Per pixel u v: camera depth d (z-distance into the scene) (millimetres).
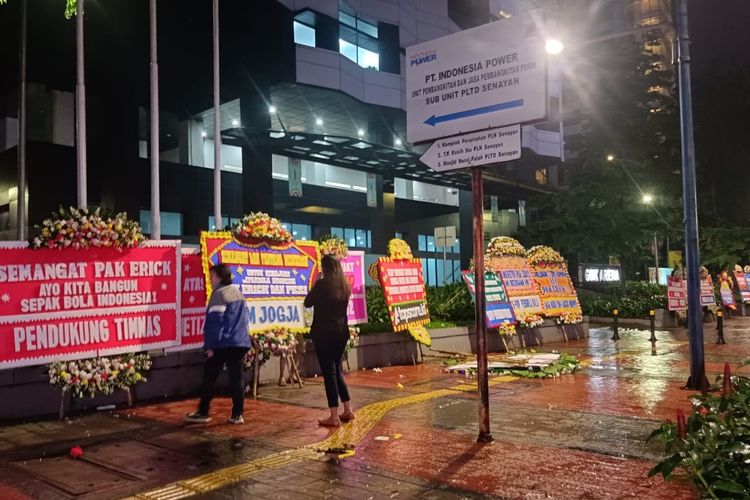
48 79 31375
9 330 7219
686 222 9969
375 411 7828
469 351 15016
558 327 18422
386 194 43062
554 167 66938
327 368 7070
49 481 5109
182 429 6949
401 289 12961
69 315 7680
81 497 4719
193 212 34094
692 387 9633
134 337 8250
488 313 15227
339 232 41875
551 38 11227
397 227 48438
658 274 38719
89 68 31391
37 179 29594
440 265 51125
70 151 30875
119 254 8203
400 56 40156
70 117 31797
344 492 4746
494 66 6203
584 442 6211
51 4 27281
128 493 4801
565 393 9227
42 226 7551
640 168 30141
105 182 31234
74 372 7570
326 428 6922
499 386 9906
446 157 6574
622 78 34750
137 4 30188
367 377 11000
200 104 36250
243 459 5691
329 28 35344
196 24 32938
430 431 6746
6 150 31703
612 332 21609
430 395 9062
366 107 38125
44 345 7449
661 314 24438
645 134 34094
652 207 28625
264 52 33344
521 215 55219
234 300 7336
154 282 8531
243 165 34656
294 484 4953
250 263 9711
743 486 3736
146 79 32375
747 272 34406
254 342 9195
